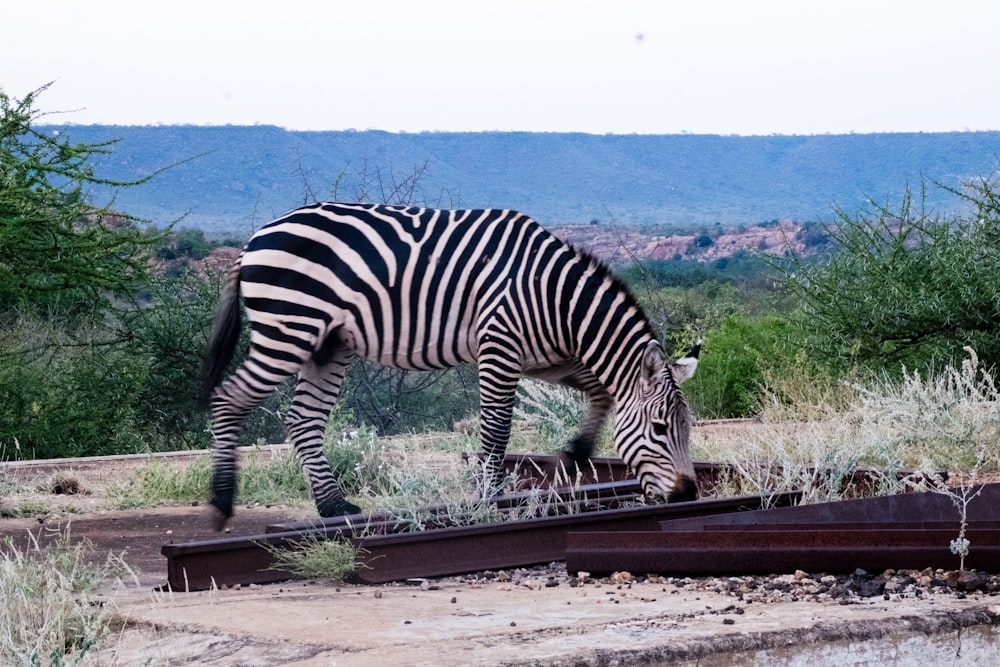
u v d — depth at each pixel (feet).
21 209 63.67
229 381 38.75
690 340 81.46
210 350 39.34
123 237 70.69
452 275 38.70
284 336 38.09
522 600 26.17
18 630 23.25
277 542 30.58
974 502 32.71
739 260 278.46
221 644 22.49
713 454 48.75
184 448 88.79
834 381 64.39
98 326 91.35
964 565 26.89
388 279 38.60
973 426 45.42
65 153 66.74
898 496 32.58
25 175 65.10
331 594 28.04
